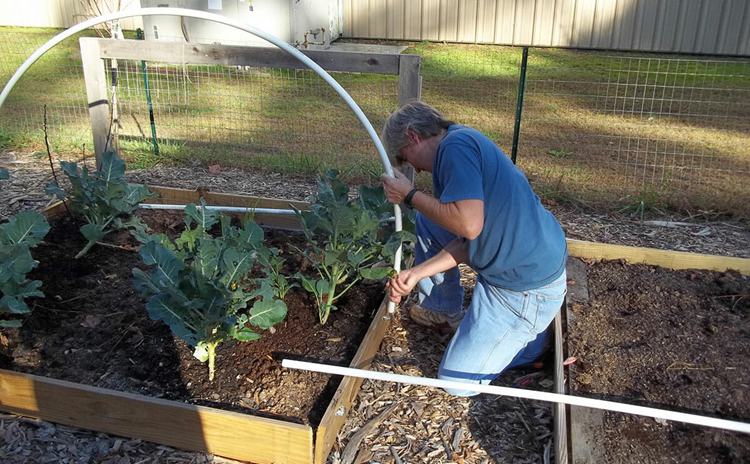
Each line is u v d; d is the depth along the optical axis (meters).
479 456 2.88
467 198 2.74
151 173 5.96
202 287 2.87
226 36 9.82
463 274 4.34
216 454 2.83
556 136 7.48
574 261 4.35
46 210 4.56
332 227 3.48
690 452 2.79
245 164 6.18
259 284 3.70
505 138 7.34
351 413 3.10
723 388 3.15
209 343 3.07
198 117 7.67
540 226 2.93
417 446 2.93
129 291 3.80
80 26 3.63
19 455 2.80
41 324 3.48
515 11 12.36
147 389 3.05
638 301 3.89
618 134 7.61
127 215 4.55
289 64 5.00
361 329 3.54
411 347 3.60
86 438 2.91
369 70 4.68
